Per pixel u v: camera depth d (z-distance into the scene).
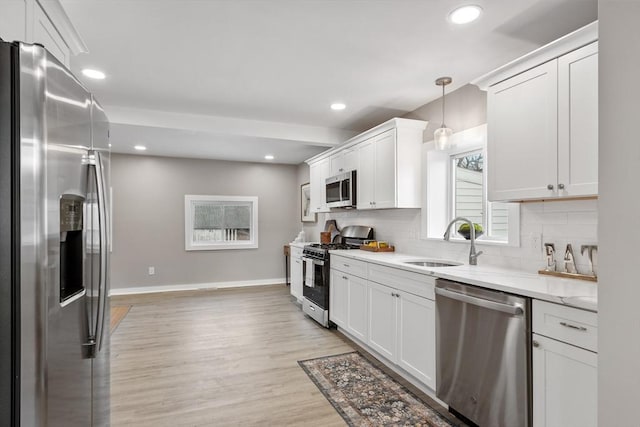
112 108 3.59
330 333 3.81
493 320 1.85
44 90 1.11
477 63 2.62
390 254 3.57
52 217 1.15
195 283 6.21
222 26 2.12
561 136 1.87
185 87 3.09
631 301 0.71
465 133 3.01
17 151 1.08
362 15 2.00
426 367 2.38
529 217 2.38
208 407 2.31
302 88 3.13
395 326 2.73
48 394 1.14
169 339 3.62
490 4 1.89
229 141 4.78
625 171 0.73
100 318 1.47
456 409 2.11
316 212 5.46
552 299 1.56
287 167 6.84
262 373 2.81
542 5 1.89
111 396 2.45
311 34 2.21
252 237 6.62
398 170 3.35
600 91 0.78
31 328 1.09
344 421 2.15
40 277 1.10
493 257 2.65
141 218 5.89
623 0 0.74
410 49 2.41
